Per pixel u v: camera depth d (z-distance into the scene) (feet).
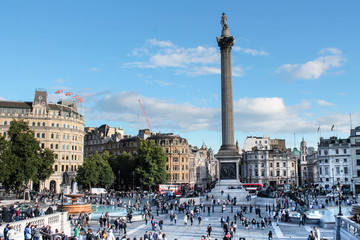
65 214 142.82
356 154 471.21
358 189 462.19
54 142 442.50
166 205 251.60
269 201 275.80
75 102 529.04
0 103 437.99
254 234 161.58
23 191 282.77
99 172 432.25
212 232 167.02
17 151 269.44
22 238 114.32
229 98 329.93
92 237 123.03
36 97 451.53
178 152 561.84
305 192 398.83
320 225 184.75
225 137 326.24
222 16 350.84
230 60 336.29
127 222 200.23
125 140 610.24
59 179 437.58
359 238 103.14
